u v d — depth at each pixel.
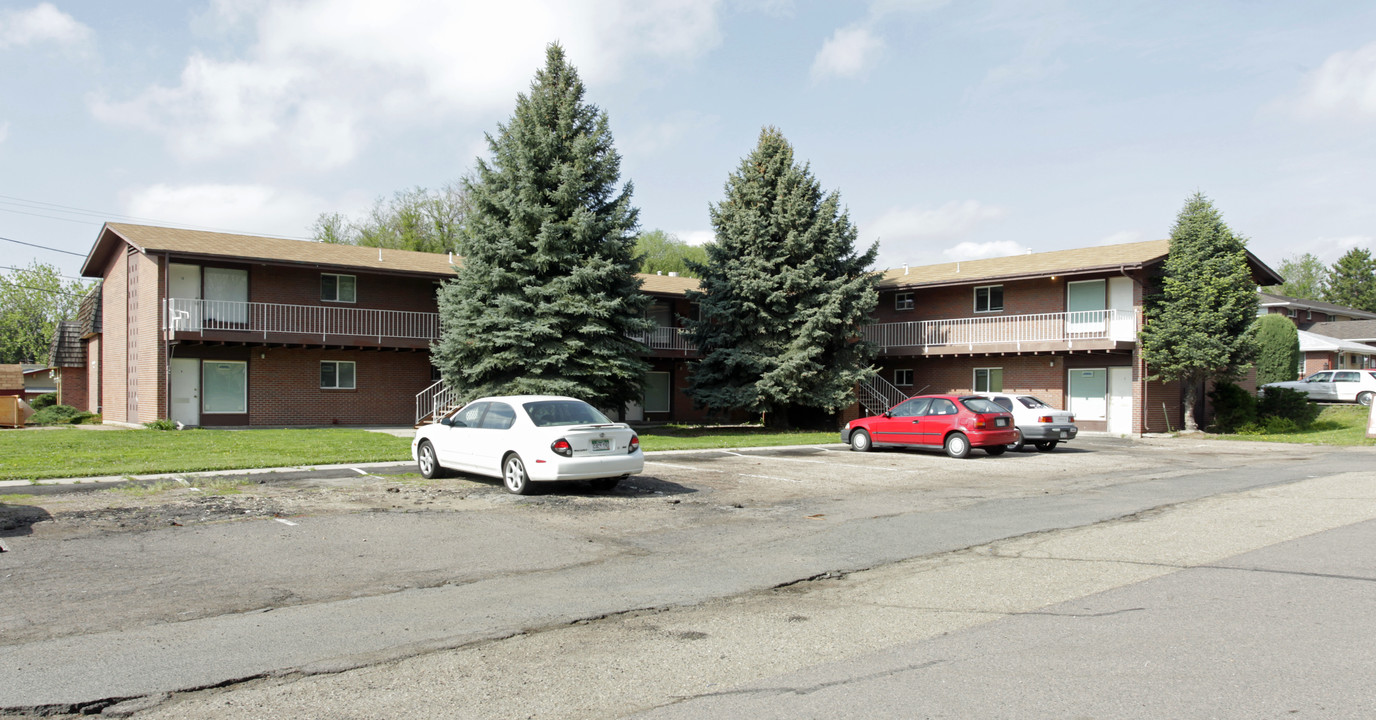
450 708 4.65
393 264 29.91
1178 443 25.98
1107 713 4.47
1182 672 5.09
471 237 24.66
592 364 24.38
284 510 11.23
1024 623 6.22
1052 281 31.91
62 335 37.81
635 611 6.68
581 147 24.81
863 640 5.88
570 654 5.61
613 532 10.07
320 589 7.32
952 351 32.72
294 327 28.47
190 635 5.96
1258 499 12.64
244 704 4.70
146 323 26.86
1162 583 7.34
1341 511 11.35
